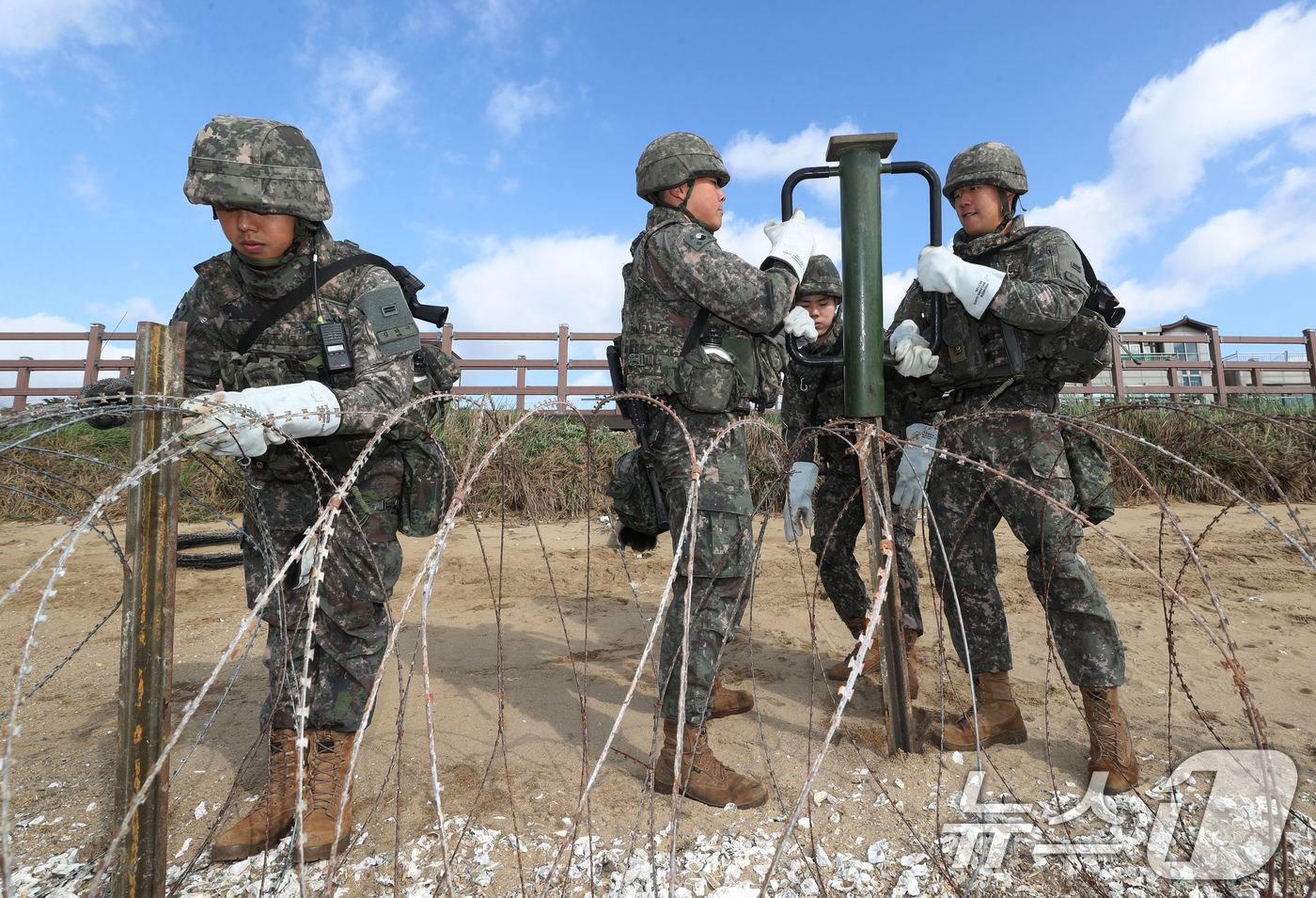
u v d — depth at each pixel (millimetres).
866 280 2020
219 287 1792
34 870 1611
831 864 1612
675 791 1054
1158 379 17594
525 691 2736
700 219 2059
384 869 1612
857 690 2688
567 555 5270
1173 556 4742
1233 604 3691
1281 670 2738
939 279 2123
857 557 5035
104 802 1925
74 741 2314
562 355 10773
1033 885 1521
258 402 1431
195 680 2908
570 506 6516
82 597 4145
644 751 2211
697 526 1891
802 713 2494
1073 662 1937
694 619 1897
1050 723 2330
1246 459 6664
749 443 6688
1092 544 5133
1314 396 9961
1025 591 4043
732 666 2994
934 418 2537
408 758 2162
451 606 4066
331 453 1736
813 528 2936
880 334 2037
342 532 1745
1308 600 3725
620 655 3188
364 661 1783
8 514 6086
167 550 1157
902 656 2084
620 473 2107
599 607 4043
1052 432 1926
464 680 2863
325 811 1718
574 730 2375
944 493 2295
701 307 1944
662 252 1922
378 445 1803
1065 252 2117
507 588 4430
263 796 1722
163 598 1145
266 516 1795
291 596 1742
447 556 5211
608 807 1871
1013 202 2324
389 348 1738
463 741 2287
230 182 1580
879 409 2033
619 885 1532
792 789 1945
